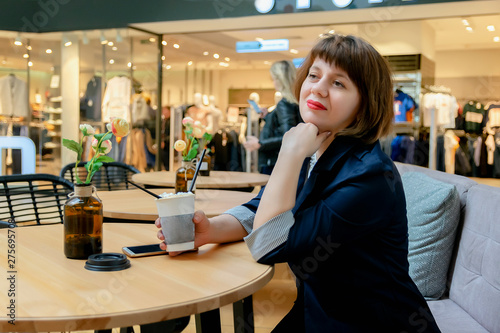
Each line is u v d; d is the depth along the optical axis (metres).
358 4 6.25
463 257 1.83
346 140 1.23
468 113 10.84
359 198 1.12
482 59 10.84
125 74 7.86
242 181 3.32
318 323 1.14
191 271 1.20
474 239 1.76
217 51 8.88
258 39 8.38
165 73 9.86
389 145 7.84
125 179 3.79
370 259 1.15
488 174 10.83
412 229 2.02
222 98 11.09
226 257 1.33
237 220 1.47
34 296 1.01
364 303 1.15
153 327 1.27
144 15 7.21
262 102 10.97
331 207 1.13
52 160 8.23
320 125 1.25
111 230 1.68
